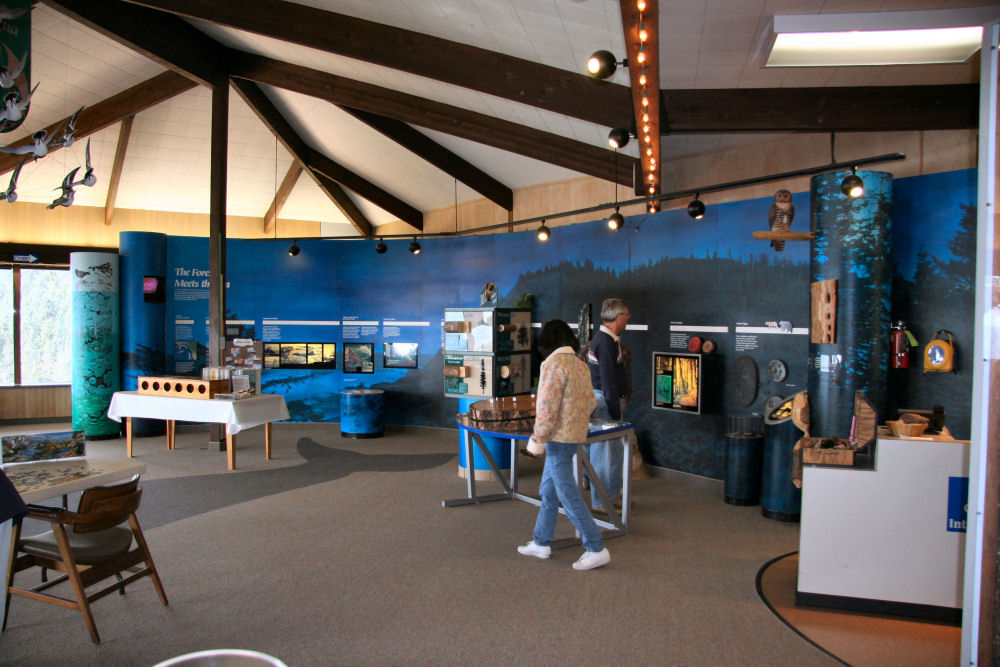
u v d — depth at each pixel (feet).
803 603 12.07
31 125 27.71
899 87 15.20
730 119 15.71
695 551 14.84
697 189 19.42
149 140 31.58
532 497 19.15
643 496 19.75
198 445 27.91
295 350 32.60
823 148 19.06
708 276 21.04
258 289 32.63
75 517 10.28
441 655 10.11
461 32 16.48
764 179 17.74
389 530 16.20
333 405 32.60
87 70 25.53
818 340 16.24
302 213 40.01
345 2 16.99
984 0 10.94
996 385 8.23
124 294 30.14
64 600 10.61
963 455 11.42
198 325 32.19
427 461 24.59
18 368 34.63
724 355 20.51
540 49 15.94
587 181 26.25
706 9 11.69
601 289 24.67
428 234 29.66
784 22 11.67
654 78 12.10
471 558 14.29
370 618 11.37
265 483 21.08
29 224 34.12
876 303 15.69
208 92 29.07
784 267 19.02
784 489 17.06
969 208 15.53
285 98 28.25
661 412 22.33
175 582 12.98
